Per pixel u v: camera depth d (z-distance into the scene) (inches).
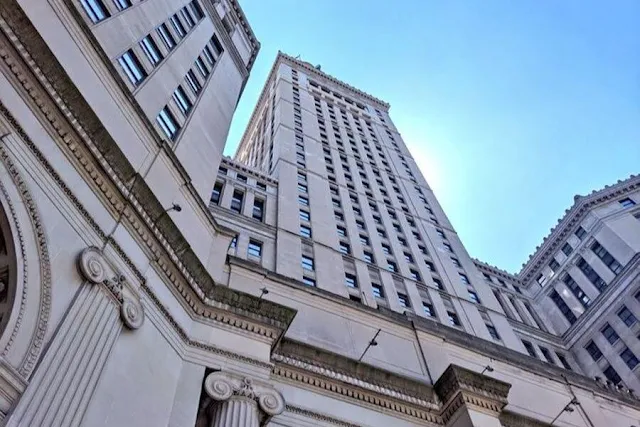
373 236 1984.5
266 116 3142.2
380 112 3730.3
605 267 2453.2
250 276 1152.2
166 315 748.0
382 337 1244.5
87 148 695.1
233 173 1931.6
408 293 1728.6
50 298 564.1
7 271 550.9
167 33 1284.4
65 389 526.9
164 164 930.7
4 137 575.5
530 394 1341.0
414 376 1162.0
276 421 834.2
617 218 2541.8
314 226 1806.1
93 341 585.0
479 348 1390.3
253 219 1676.9
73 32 800.9
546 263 2812.5
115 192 729.0
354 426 903.1
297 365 928.3
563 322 2527.1
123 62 988.6
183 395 701.9
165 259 788.0
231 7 1919.3
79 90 721.0
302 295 1222.9
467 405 976.9
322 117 3019.2
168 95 1114.1
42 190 607.8
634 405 1513.3
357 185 2374.5
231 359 784.3
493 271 2817.4
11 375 481.1
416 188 2738.7
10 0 622.8
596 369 2217.0
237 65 1744.6
